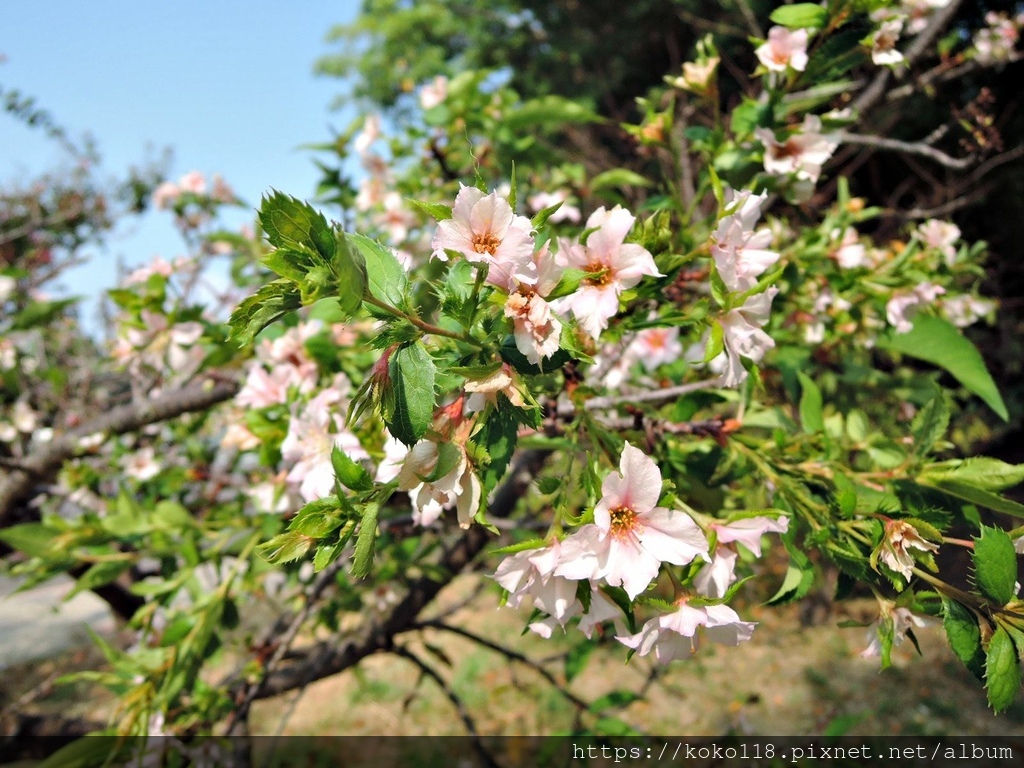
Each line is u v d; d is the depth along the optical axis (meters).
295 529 0.90
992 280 7.62
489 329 1.00
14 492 3.00
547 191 2.82
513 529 2.21
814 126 1.65
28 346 3.79
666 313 1.33
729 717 5.75
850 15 1.57
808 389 1.53
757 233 1.24
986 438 5.14
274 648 2.45
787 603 1.18
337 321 1.85
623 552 0.98
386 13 13.59
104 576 2.23
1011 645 1.03
